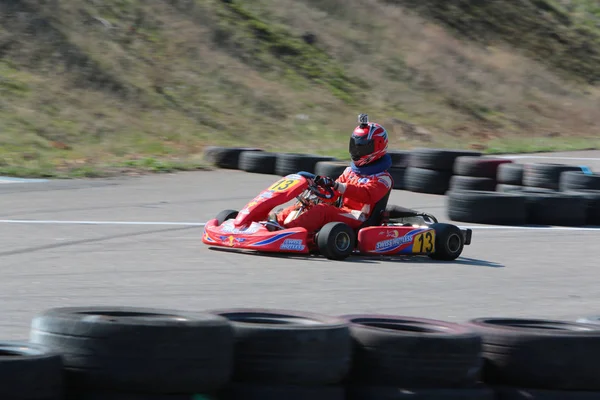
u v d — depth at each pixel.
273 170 57.50
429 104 95.94
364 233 29.27
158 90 76.69
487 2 126.62
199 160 62.12
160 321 12.32
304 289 23.98
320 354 12.98
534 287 26.14
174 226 35.62
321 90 89.56
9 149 57.25
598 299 24.78
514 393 14.37
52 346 12.35
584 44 129.62
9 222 34.53
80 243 30.34
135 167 57.00
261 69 88.56
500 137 93.00
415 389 13.43
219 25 91.19
